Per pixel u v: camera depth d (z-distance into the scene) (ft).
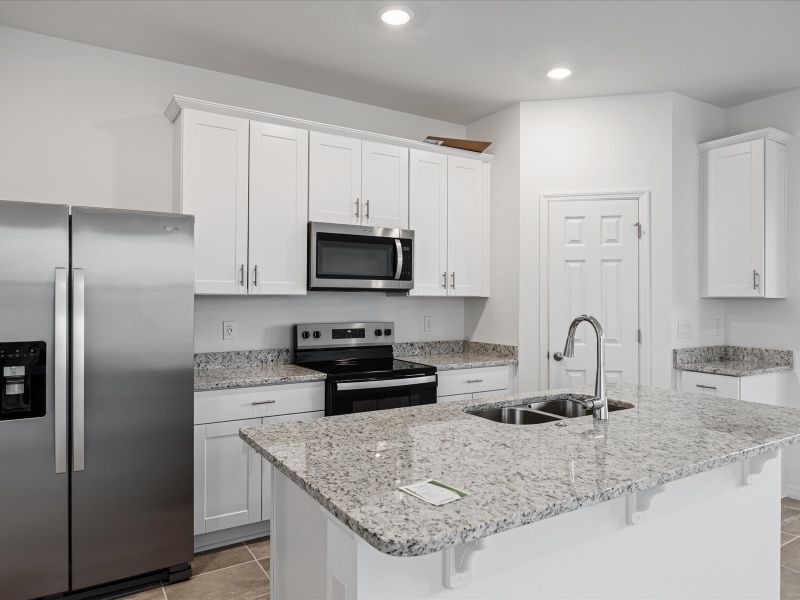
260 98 11.10
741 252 11.60
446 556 3.92
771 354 12.03
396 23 8.73
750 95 11.94
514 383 12.32
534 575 4.43
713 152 12.07
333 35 9.16
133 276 7.46
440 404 6.95
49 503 6.91
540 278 12.18
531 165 12.23
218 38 9.28
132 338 7.45
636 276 11.75
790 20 8.64
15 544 6.73
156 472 7.65
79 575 7.14
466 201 12.55
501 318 12.66
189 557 7.92
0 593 6.66
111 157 9.69
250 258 9.75
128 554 7.47
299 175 10.29
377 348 12.19
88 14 8.48
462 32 9.04
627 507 5.04
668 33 9.08
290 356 11.28
